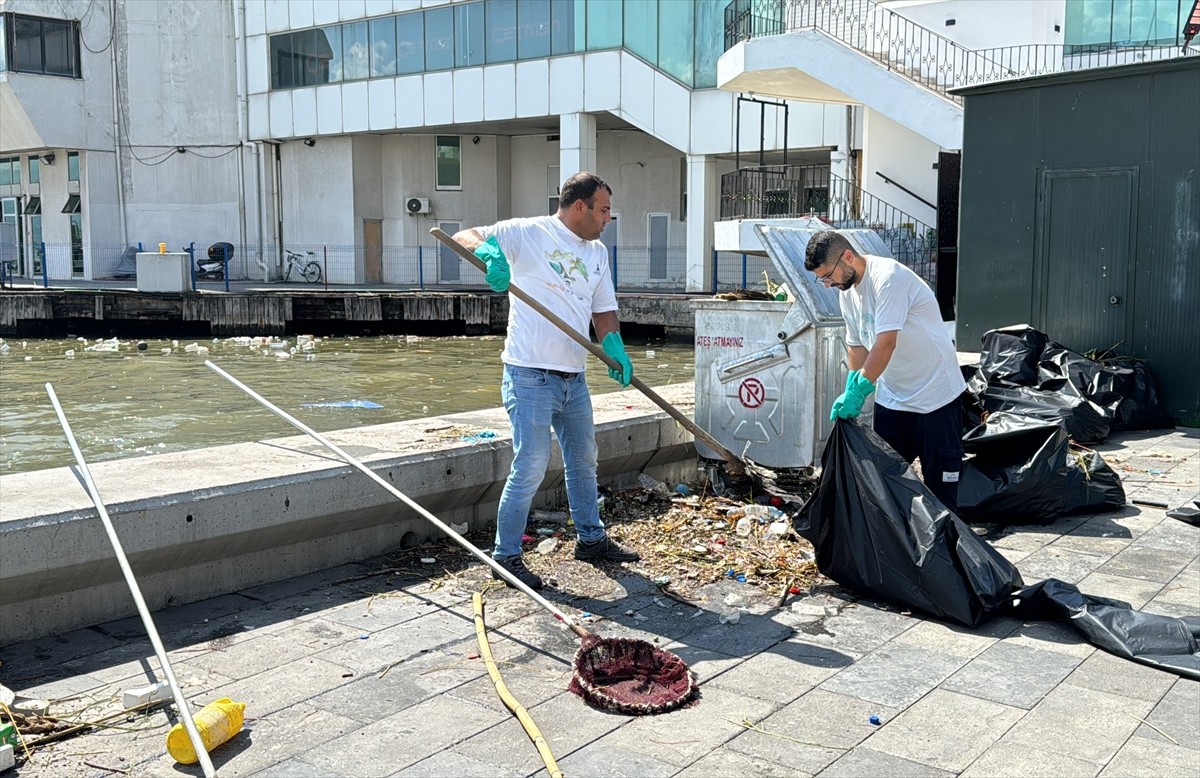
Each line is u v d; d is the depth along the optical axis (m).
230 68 32.00
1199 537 5.55
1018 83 9.66
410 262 31.34
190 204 32.59
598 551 5.06
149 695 3.44
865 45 18.28
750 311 6.17
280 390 14.66
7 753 3.02
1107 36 18.34
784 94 20.55
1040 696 3.57
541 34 26.09
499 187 31.91
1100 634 4.02
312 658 3.86
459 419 6.39
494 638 4.09
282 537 4.67
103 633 4.09
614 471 6.31
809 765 3.08
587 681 3.60
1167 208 8.98
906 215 18.91
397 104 28.84
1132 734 3.28
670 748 3.19
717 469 6.41
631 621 4.30
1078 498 5.93
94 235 32.25
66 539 3.90
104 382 15.55
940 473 5.05
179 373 16.72
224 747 3.18
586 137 26.00
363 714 3.40
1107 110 9.23
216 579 4.54
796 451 6.10
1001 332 8.88
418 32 28.12
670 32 24.25
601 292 4.98
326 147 31.02
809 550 5.27
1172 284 8.99
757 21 19.73
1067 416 7.96
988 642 4.09
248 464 4.86
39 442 10.80
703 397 6.42
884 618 4.37
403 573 4.88
